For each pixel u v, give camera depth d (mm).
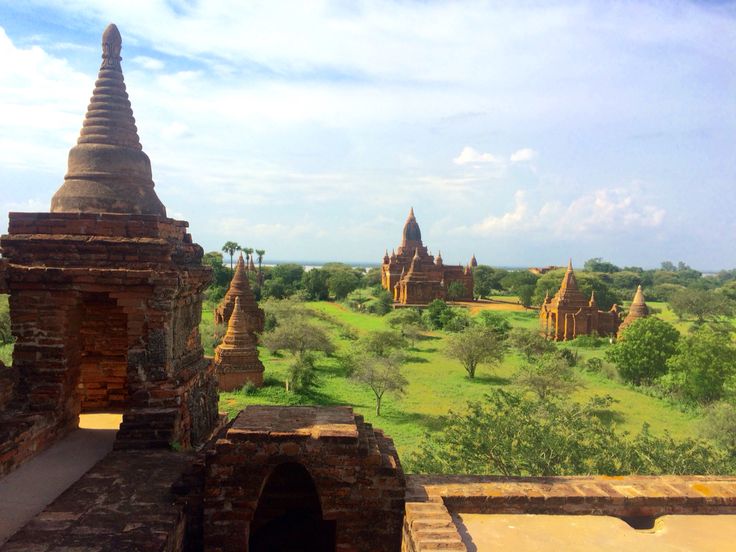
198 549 7023
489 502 6941
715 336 34094
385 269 102938
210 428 11047
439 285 88000
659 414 30516
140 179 10297
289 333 41281
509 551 6047
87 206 9734
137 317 9133
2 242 9055
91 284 9078
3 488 7516
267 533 8734
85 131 10148
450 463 16891
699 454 17047
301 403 30359
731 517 6996
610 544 6242
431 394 33844
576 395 34375
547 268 139250
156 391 9102
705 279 178250
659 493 7129
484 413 19000
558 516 6910
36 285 9125
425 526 6102
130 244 9117
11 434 8078
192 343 10789
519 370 37938
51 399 9320
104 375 11586
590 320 61781
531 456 16219
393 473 6750
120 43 10492
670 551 6129
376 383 29516
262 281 101625
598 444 16844
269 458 6633
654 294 126688
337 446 6691
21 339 9266
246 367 32938
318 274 105188
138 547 5855
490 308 91500
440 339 57344
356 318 76125
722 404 26328
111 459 8477
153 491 7297
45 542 5934
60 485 7656
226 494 6621
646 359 37406
